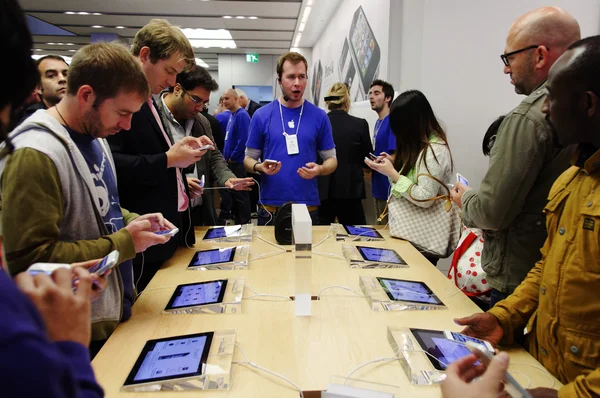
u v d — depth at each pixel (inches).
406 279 61.9
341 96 134.0
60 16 300.7
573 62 34.5
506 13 112.5
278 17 301.6
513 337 45.7
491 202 49.3
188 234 76.4
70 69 41.0
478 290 71.6
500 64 115.3
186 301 52.6
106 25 325.7
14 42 16.7
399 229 81.6
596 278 36.1
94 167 45.4
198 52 461.4
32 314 15.9
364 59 183.6
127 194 61.4
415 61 130.2
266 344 43.9
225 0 259.8
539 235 50.3
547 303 41.0
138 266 63.6
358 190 134.1
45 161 37.9
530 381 38.3
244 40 390.6
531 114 46.8
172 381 36.2
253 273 64.1
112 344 43.5
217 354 40.6
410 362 39.4
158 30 59.3
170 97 81.4
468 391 25.6
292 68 91.1
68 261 38.3
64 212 41.3
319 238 83.9
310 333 46.3
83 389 18.4
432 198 75.6
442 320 49.7
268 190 95.3
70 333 20.2
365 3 181.8
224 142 212.7
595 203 36.4
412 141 79.6
